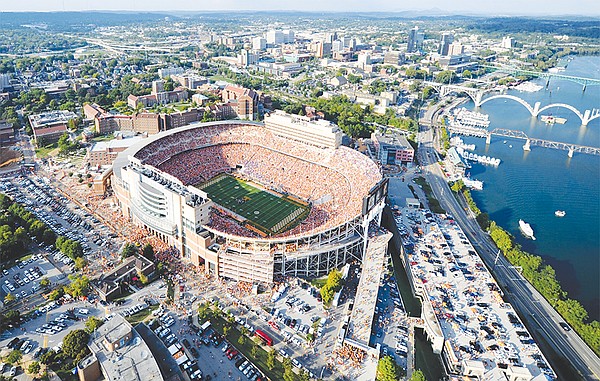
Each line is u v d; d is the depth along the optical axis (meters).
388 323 195.38
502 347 178.50
